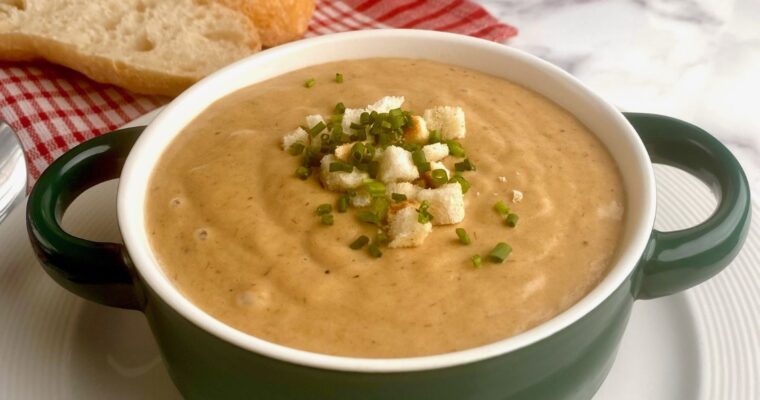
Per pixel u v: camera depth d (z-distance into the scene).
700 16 0.48
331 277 0.23
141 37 0.42
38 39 0.40
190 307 0.21
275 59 0.30
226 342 0.20
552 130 0.28
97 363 0.26
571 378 0.22
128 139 0.27
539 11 0.48
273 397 0.21
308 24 0.45
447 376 0.20
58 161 0.25
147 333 0.27
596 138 0.27
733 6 0.49
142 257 0.22
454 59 0.31
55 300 0.27
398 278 0.23
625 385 0.26
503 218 0.24
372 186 0.24
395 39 0.31
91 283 0.23
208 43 0.42
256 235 0.24
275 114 0.28
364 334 0.22
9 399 0.24
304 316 0.22
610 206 0.25
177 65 0.40
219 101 0.29
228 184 0.26
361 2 0.46
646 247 0.23
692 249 0.23
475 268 0.23
